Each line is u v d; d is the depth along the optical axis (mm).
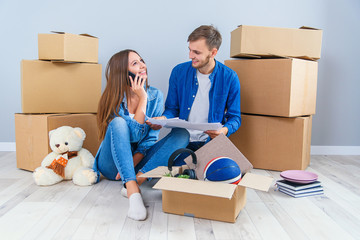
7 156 2455
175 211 1405
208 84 1890
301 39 2166
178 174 1488
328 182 1924
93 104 2188
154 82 2582
